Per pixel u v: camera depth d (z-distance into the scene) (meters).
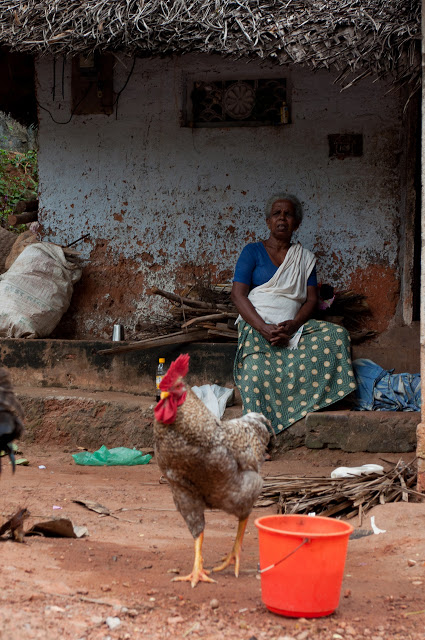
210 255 8.56
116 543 4.33
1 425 3.21
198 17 6.29
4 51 9.08
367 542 4.50
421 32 5.56
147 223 8.70
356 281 8.29
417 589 3.59
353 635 2.98
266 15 6.18
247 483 3.70
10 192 14.21
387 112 8.18
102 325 8.78
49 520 4.55
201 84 8.59
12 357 8.09
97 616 3.02
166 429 3.54
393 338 8.18
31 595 3.15
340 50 5.94
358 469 5.79
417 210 8.16
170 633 2.92
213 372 7.76
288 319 7.27
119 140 8.73
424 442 5.29
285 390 7.11
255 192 8.46
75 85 8.77
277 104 8.47
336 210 8.31
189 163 8.59
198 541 3.68
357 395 7.36
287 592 3.14
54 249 8.50
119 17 6.38
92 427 7.46
